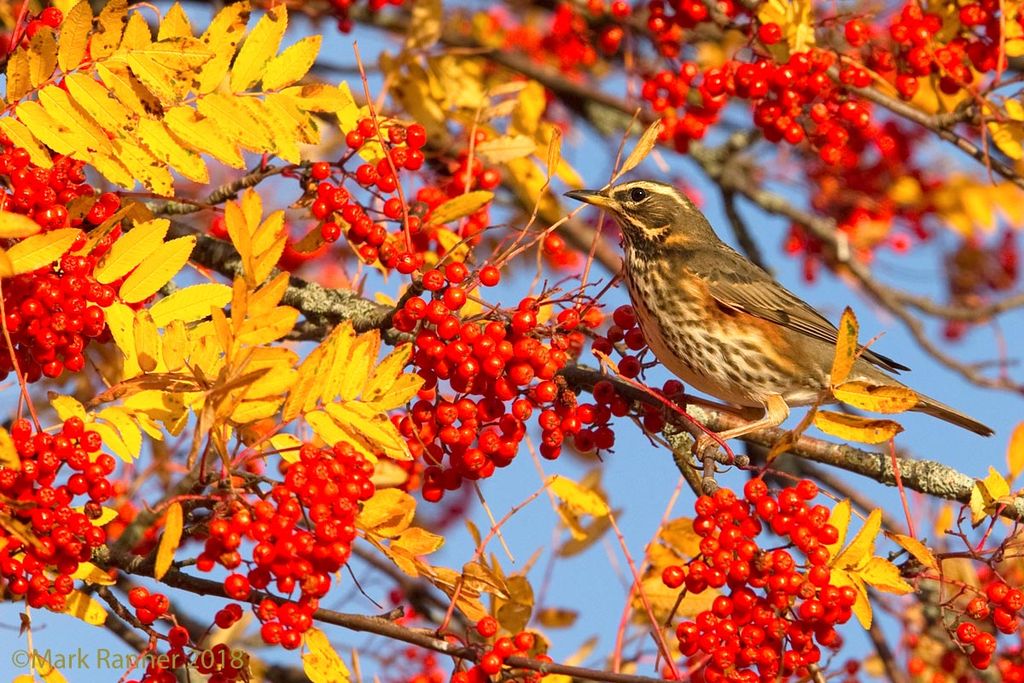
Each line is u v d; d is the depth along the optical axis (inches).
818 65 544.7
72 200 359.3
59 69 348.5
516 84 526.9
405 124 451.8
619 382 459.8
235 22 358.6
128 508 518.0
